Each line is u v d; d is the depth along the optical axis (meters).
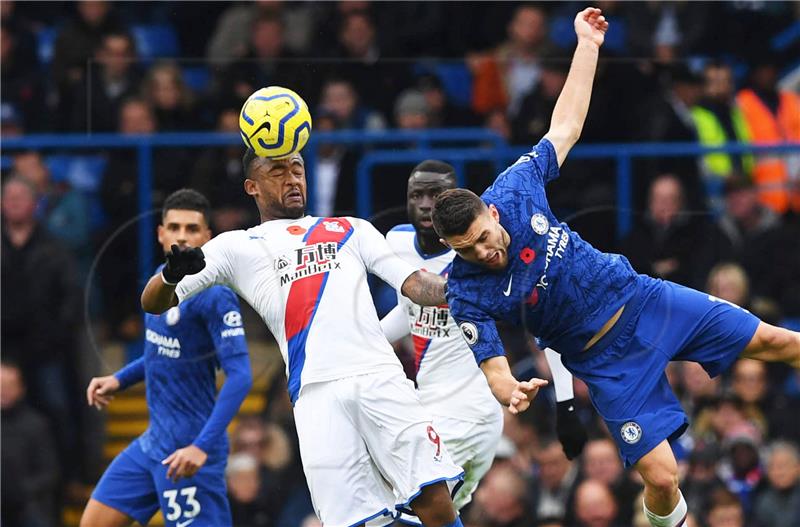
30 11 41.72
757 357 21.33
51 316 33.25
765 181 35.91
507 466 31.53
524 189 20.55
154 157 34.31
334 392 20.59
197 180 34.19
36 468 32.41
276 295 20.97
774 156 35.97
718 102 37.22
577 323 20.80
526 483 31.39
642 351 21.02
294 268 20.97
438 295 20.83
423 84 37.31
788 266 34.34
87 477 33.06
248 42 38.31
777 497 31.83
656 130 36.31
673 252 33.78
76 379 33.25
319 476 20.58
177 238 24.75
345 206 33.88
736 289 33.66
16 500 32.09
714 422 33.31
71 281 33.50
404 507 21.30
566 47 39.19
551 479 31.58
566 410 23.59
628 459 21.11
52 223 34.34
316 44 38.72
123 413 33.69
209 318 24.64
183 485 24.94
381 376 20.70
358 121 36.72
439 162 24.00
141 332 33.62
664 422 20.97
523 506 31.14
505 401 19.64
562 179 34.34
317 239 21.17
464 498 25.34
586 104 21.47
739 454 32.31
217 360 25.31
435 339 24.31
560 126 21.31
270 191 21.59
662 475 20.84
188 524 24.97
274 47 38.19
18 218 33.38
